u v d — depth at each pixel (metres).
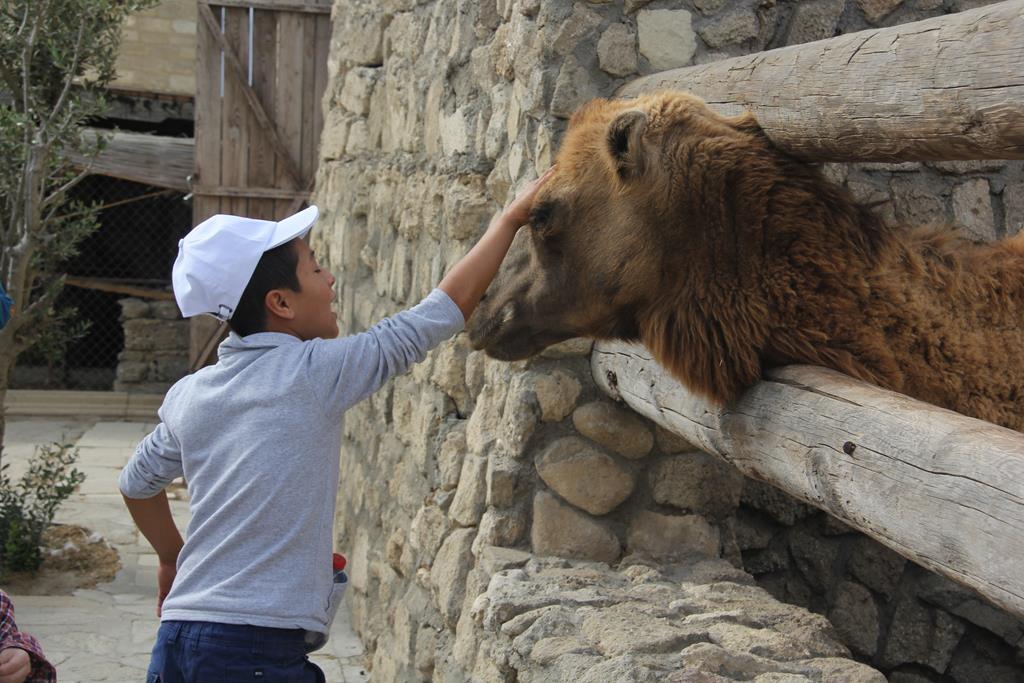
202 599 2.27
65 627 5.86
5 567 6.70
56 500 7.11
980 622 3.76
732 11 3.71
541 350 3.01
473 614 3.41
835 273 2.51
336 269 7.42
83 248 13.95
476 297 2.65
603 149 2.76
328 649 5.74
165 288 14.06
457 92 4.69
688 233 2.65
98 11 7.11
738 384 2.65
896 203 3.93
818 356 2.51
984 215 3.97
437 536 4.31
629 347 3.32
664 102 2.77
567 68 3.56
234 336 2.48
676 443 3.66
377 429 5.89
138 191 14.00
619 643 2.71
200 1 10.82
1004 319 2.59
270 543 2.29
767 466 2.56
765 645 2.69
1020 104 1.86
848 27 3.86
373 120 6.62
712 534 3.63
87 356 13.90
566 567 3.49
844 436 2.21
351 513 6.47
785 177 2.63
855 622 3.88
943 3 3.92
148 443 2.60
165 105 14.23
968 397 2.50
